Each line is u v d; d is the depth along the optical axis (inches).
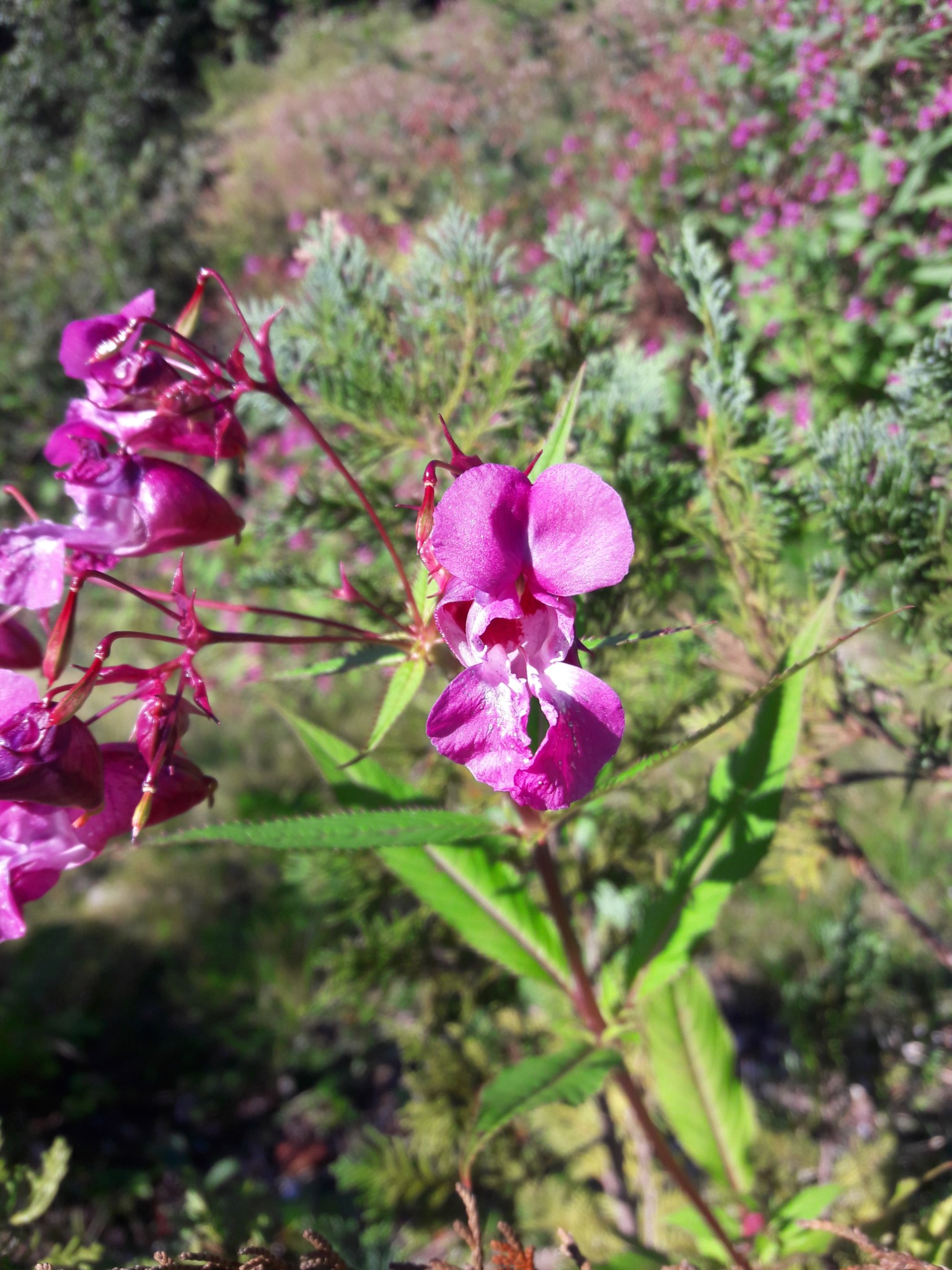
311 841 5.5
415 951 10.2
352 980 10.2
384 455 8.3
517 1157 10.5
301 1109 14.4
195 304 5.8
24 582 5.0
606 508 4.3
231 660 19.3
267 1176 13.5
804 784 7.5
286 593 15.3
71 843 5.0
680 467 7.8
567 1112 10.4
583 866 9.8
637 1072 9.9
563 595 4.5
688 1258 7.8
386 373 8.1
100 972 16.6
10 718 4.7
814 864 7.7
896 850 13.9
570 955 6.4
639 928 6.5
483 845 6.7
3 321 23.2
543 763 4.3
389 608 8.6
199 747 20.3
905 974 11.1
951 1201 6.4
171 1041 15.8
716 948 14.6
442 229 8.2
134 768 5.1
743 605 7.1
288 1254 10.2
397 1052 14.9
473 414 8.0
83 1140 14.3
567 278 8.2
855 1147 8.7
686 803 9.7
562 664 4.5
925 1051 10.2
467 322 8.0
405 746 10.3
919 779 7.2
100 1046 15.7
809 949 13.4
